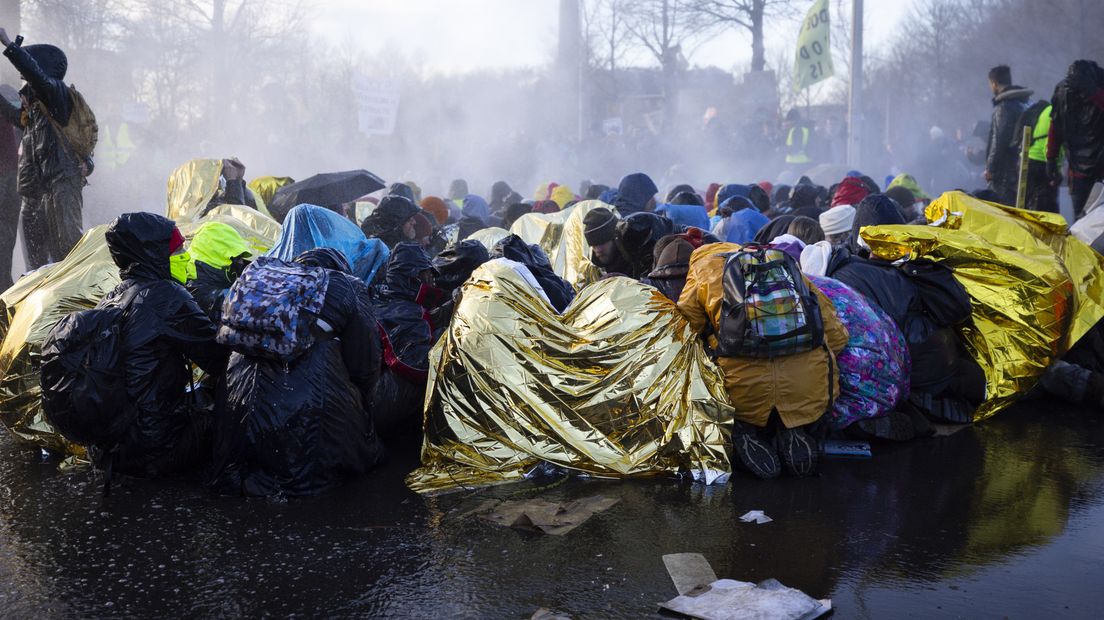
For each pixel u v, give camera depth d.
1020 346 5.59
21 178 7.62
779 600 3.16
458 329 4.68
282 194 9.09
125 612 3.21
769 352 4.45
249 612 3.21
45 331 4.84
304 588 3.38
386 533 3.88
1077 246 6.21
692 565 3.51
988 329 5.66
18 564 3.59
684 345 4.71
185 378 4.57
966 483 4.46
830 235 7.57
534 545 3.75
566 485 4.48
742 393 4.57
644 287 4.82
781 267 4.50
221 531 3.91
